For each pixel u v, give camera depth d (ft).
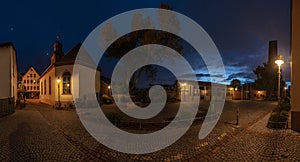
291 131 34.04
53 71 85.61
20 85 181.16
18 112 61.72
